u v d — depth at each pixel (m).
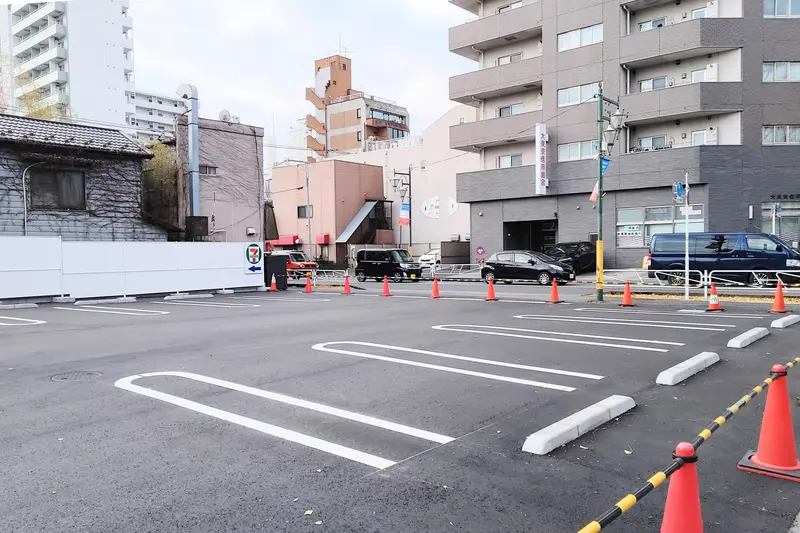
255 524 3.31
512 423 5.14
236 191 32.88
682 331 10.22
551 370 7.22
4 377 7.07
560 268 24.44
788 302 14.69
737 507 3.54
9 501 3.61
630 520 3.37
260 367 7.56
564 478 3.96
